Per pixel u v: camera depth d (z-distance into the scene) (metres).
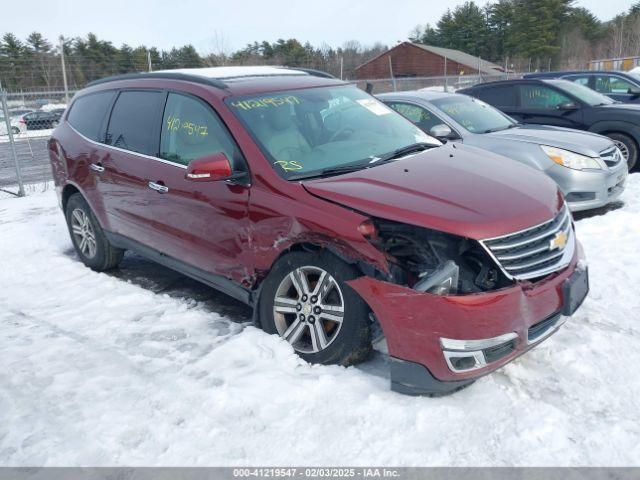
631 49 50.31
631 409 3.16
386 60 53.44
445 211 3.29
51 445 3.03
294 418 3.14
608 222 6.48
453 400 3.25
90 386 3.57
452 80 23.22
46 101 13.10
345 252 3.41
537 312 3.29
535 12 57.84
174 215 4.50
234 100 4.30
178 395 3.41
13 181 13.52
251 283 4.03
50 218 8.30
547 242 3.44
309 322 3.67
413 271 3.42
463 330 3.08
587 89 10.34
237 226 3.99
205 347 4.03
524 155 6.94
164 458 2.90
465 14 71.38
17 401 3.47
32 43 52.19
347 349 3.49
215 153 3.90
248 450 2.93
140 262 6.14
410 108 7.89
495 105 10.55
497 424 3.03
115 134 5.20
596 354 3.70
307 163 4.01
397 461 2.81
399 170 3.84
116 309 4.78
